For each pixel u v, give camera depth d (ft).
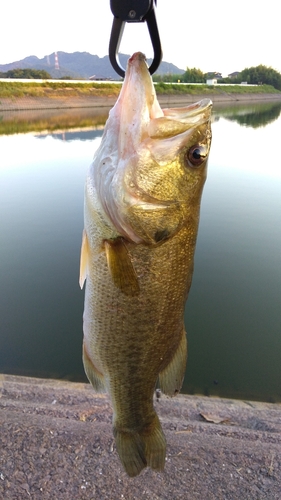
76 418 1.38
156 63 0.79
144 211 0.83
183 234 0.88
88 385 1.85
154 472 1.14
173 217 0.85
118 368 0.96
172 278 0.90
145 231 0.84
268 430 1.41
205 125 0.85
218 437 1.28
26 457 1.16
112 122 0.86
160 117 0.82
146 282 0.88
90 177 0.89
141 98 0.80
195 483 1.11
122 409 1.01
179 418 1.48
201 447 1.22
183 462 1.17
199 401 1.70
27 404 1.45
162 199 0.83
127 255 0.86
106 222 0.86
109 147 0.85
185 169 0.84
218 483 1.12
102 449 1.20
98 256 0.90
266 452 1.20
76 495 1.08
